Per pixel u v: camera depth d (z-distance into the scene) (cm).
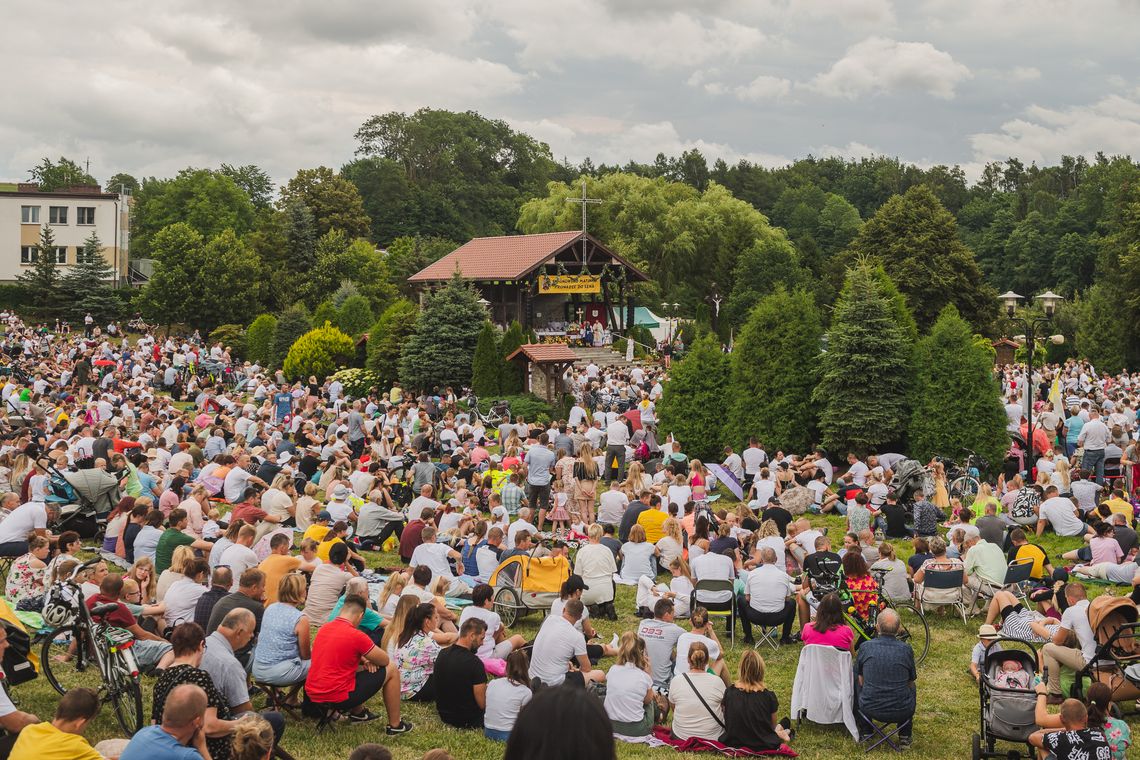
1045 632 1307
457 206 14562
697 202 9544
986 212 15388
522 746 329
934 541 1700
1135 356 6794
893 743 1180
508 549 1767
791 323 3098
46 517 1688
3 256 9256
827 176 19188
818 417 3083
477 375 4603
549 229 9038
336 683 1097
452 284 4894
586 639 1374
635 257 8912
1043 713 1055
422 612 1259
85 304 8175
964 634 1622
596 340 5984
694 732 1142
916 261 6975
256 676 1123
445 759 770
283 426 3494
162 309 8094
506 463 2523
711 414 3170
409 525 1947
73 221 9350
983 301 7056
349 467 2392
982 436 2820
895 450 3023
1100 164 12850
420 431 3203
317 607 1327
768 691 1136
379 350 5088
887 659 1164
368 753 700
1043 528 2203
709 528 1962
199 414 3519
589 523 2358
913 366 2953
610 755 328
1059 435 2977
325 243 9044
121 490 2053
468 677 1140
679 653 1259
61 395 3800
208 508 1884
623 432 2923
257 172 15088
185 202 11569
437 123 15475
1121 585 1805
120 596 1188
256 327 6625
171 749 784
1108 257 7569
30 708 1120
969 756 1150
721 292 8906
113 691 1064
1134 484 2547
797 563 1767
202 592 1277
